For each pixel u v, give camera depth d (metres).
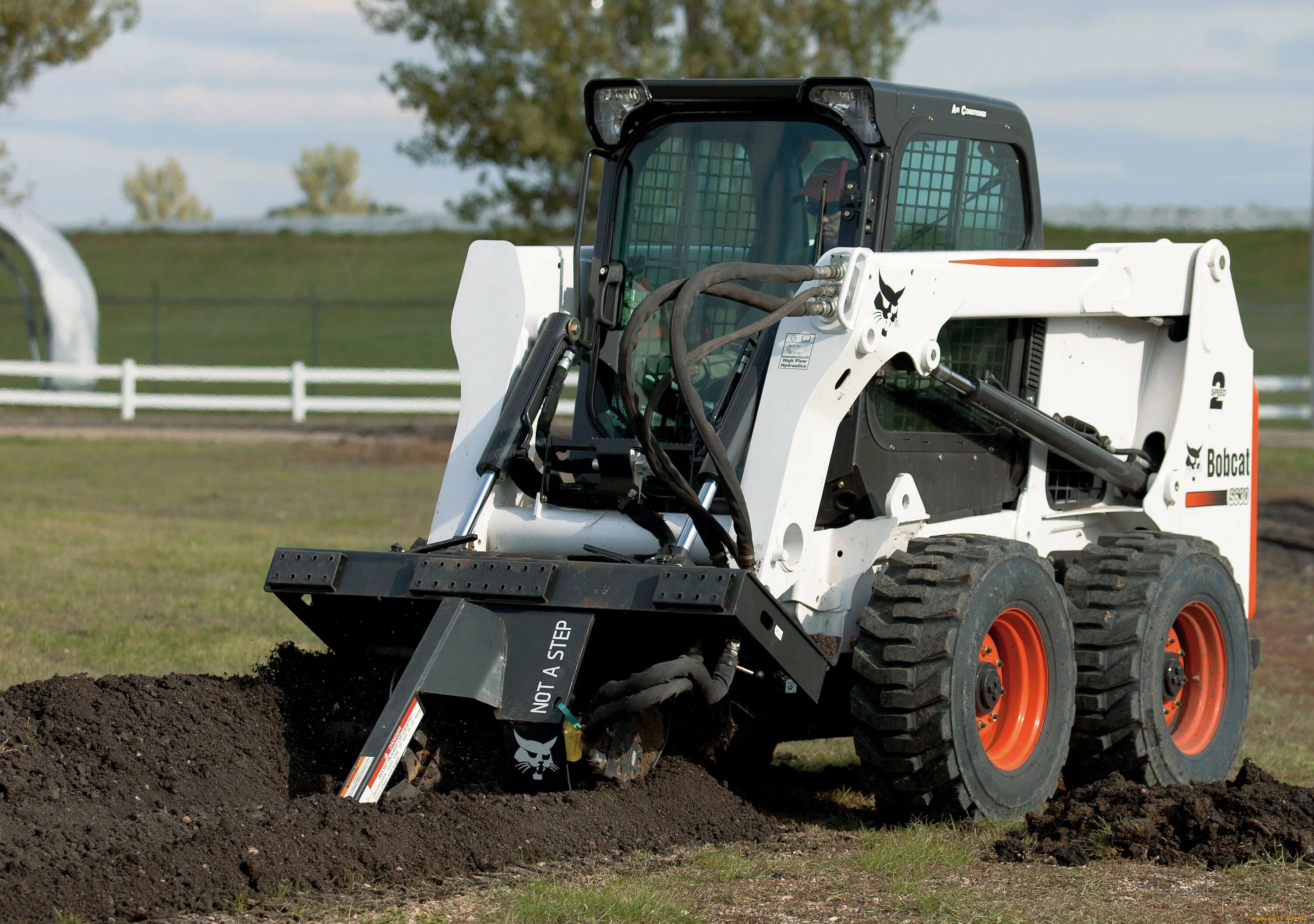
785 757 11.93
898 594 8.84
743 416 9.03
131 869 6.88
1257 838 8.35
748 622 8.09
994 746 9.28
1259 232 92.75
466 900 7.07
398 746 8.01
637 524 9.22
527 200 40.97
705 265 10.23
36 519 23.56
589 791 8.51
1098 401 10.97
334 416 47.59
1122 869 8.08
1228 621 10.77
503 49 39.94
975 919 7.03
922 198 10.17
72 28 46.12
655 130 10.47
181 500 27.81
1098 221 87.75
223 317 83.00
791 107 10.01
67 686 8.98
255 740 9.11
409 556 8.87
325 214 159.75
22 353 69.25
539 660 8.30
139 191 163.62
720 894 7.37
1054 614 9.45
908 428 9.91
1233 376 11.70
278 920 6.69
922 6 40.84
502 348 10.02
